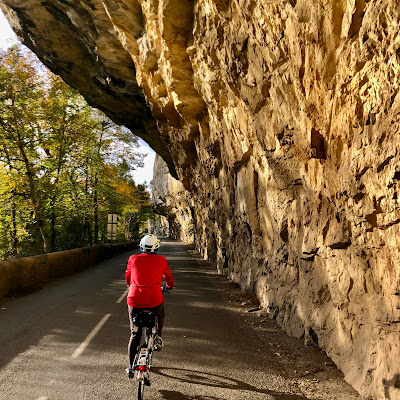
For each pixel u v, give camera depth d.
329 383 4.35
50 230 26.39
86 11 13.94
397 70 3.21
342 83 4.15
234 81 7.92
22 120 19.83
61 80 22.19
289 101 5.70
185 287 11.65
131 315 4.16
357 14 3.66
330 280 5.14
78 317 7.42
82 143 23.70
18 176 21.09
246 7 5.77
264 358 5.22
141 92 19.22
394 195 3.40
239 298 9.73
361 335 4.32
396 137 3.26
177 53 10.58
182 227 61.47
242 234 11.32
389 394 3.47
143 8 11.28
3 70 19.20
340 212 4.64
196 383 4.37
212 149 13.63
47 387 4.15
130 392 4.08
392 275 3.59
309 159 5.60
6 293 9.69
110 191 27.66
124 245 32.84
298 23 4.66
